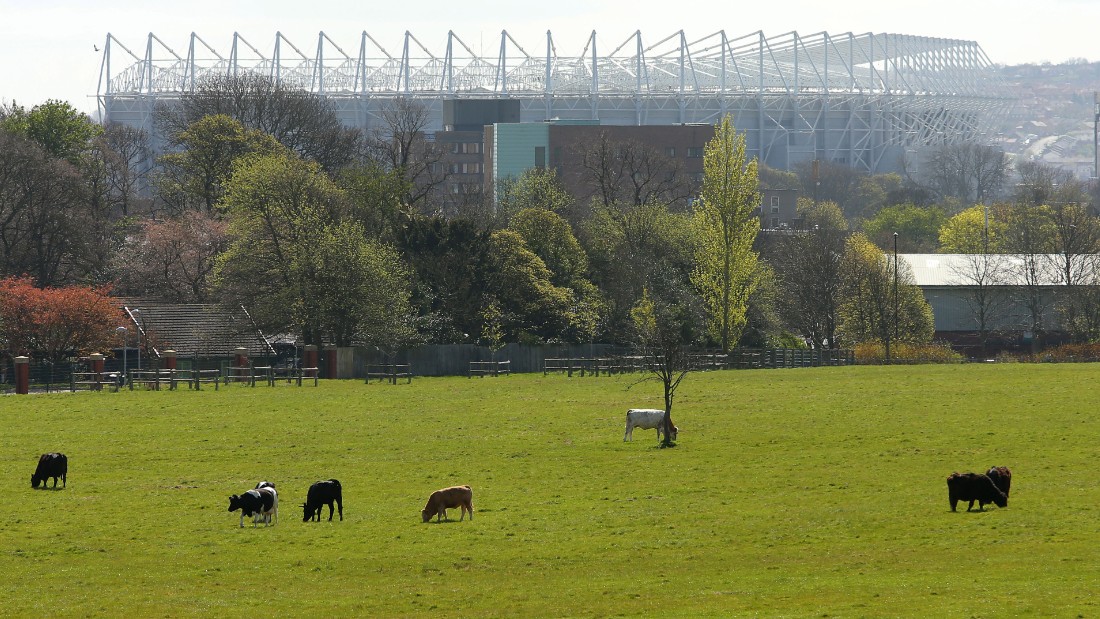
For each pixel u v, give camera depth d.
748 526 153.50
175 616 117.62
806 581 122.25
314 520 164.38
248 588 129.00
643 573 130.38
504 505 173.25
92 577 135.50
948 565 126.69
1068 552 129.50
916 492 173.12
